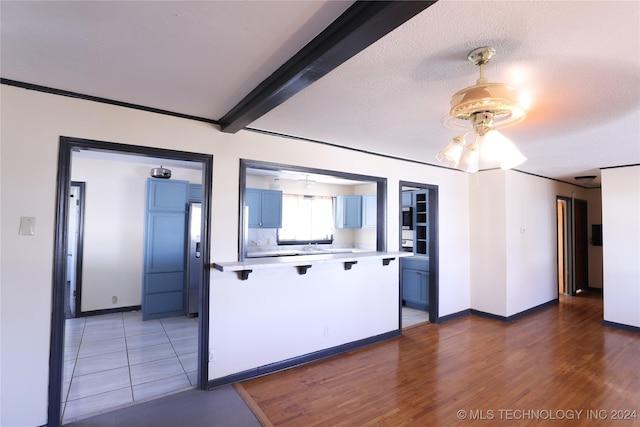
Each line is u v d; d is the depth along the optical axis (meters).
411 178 4.41
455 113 1.88
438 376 3.05
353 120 2.73
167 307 4.82
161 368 3.17
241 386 2.84
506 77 1.89
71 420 2.34
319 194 7.07
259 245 6.26
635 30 1.42
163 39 1.58
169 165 5.16
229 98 2.33
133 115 2.46
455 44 1.56
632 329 4.35
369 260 3.90
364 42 1.42
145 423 2.32
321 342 3.46
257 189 5.86
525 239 5.15
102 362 3.30
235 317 2.90
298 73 1.72
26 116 2.12
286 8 1.34
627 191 4.43
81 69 1.90
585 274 6.98
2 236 2.05
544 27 1.42
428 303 5.17
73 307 4.82
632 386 2.86
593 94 2.10
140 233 5.16
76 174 4.71
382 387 2.85
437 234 4.74
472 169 2.22
